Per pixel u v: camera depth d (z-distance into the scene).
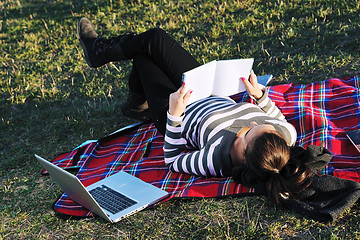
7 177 4.46
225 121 3.56
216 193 3.50
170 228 3.29
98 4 9.15
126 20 8.26
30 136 5.29
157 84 4.16
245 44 6.59
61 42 7.76
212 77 3.70
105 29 8.00
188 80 3.52
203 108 3.76
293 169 3.01
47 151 4.89
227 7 7.87
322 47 6.00
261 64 5.99
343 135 3.95
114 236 3.29
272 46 6.36
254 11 7.41
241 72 3.67
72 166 4.39
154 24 7.88
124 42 4.52
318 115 4.37
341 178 3.24
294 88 4.94
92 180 4.07
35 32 8.42
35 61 7.31
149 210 3.52
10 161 4.73
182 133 3.80
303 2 7.36
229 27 7.15
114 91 6.07
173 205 3.52
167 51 4.23
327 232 2.96
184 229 3.25
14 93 6.41
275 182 3.01
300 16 7.01
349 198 3.02
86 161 4.39
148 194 3.63
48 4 9.85
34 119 5.67
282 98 4.80
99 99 5.91
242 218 3.24
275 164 2.96
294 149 3.33
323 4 7.14
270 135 3.00
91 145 4.68
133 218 3.45
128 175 3.95
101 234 3.33
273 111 3.84
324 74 5.38
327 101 4.58
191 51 6.74
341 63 5.48
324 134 3.95
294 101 4.67
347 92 4.60
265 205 3.32
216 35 7.00
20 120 5.72
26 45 7.91
